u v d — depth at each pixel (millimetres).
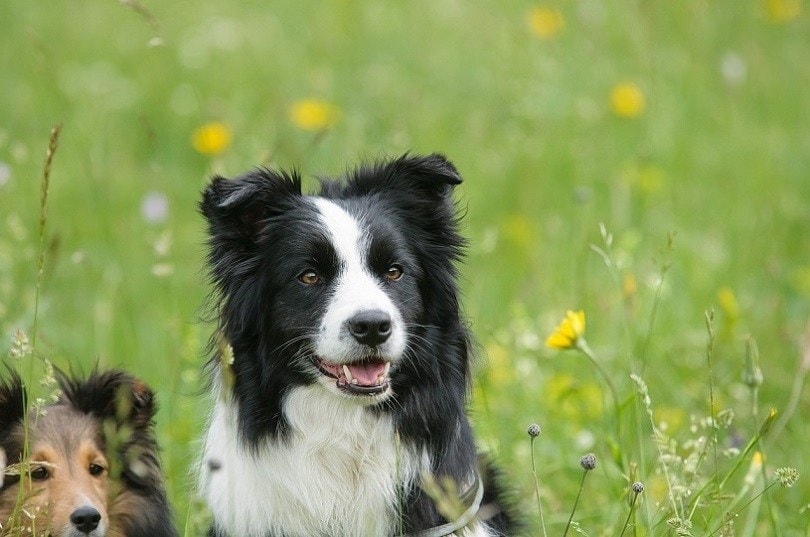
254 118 17109
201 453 9008
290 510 8430
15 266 12586
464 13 20797
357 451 8430
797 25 19562
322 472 8422
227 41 20422
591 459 7449
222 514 8430
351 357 7855
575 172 15977
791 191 16062
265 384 8289
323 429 8359
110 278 13367
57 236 11547
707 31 19000
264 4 22172
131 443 8805
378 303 7875
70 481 8312
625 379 11305
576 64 18016
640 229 14484
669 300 12836
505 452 10477
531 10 19719
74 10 21516
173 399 10430
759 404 11562
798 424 10906
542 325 12516
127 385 8703
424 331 8375
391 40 20406
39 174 15469
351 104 17938
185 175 16516
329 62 19891
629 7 17797
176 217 15320
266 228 8336
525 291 13203
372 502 8438
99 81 18906
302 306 8133
